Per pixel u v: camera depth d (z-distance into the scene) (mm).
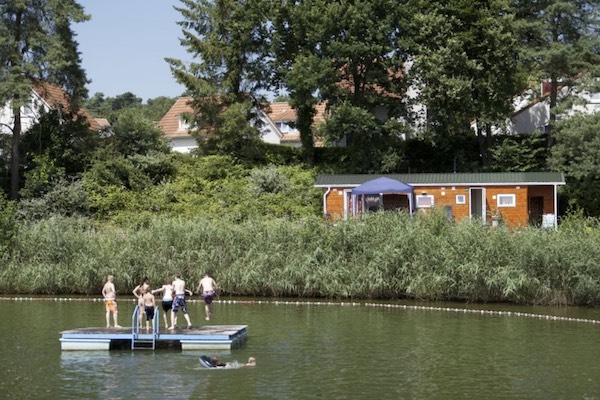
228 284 37375
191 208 52844
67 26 55094
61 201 51969
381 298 36344
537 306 34125
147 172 57250
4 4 53438
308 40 56938
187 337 24719
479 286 34906
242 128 58500
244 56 60812
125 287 38219
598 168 50812
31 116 59812
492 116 55312
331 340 26312
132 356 23781
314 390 19750
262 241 37812
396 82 58719
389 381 20672
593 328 28688
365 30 56312
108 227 48250
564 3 53031
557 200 53250
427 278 35344
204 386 20141
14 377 21172
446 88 54844
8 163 56906
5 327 29031
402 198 51312
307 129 61469
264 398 19047
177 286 26531
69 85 55688
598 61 54656
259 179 55344
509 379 20859
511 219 49562
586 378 20922
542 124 63344
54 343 25875
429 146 60938
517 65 56000
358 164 58188
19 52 54000
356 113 55125
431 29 55906
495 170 56781
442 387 20047
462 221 37469
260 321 30312
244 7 60000
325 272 36344
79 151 56750
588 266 33375
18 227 39906
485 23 54875
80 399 18984
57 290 38531
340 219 38625
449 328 28688
